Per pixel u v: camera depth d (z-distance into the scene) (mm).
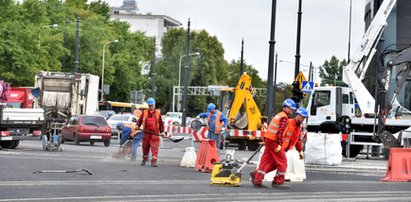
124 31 137750
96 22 120375
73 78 59281
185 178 23672
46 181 20562
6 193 17281
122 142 32500
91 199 16641
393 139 33906
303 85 43656
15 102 65875
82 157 33094
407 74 34594
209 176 24828
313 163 31547
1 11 84000
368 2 38781
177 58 141000
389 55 34969
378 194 19969
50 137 38281
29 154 33719
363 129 38250
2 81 37875
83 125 49969
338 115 43375
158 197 17656
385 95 34406
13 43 81312
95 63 114375
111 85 125125
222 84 146000
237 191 19844
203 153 26969
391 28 35531
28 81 84500
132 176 23516
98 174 23641
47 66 88312
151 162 28641
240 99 50250
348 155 38250
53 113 58656
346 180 24938
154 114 28672
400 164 25094
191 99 140000
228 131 44281
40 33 86125
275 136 20969
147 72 144375
